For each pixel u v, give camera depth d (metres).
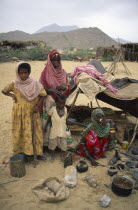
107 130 4.01
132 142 4.75
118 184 3.23
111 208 2.92
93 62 5.63
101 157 4.24
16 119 3.73
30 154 3.79
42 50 24.75
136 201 3.06
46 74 4.09
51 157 4.21
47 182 3.28
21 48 27.83
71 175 3.51
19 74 3.55
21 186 3.36
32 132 3.87
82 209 2.90
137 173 3.49
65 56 25.72
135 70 17.92
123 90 5.00
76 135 5.19
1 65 18.42
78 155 4.32
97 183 3.46
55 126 4.01
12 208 2.90
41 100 3.83
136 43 23.14
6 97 9.00
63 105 4.04
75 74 4.79
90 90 4.30
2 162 4.03
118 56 16.08
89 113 5.84
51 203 3.01
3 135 5.22
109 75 5.41
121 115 6.42
